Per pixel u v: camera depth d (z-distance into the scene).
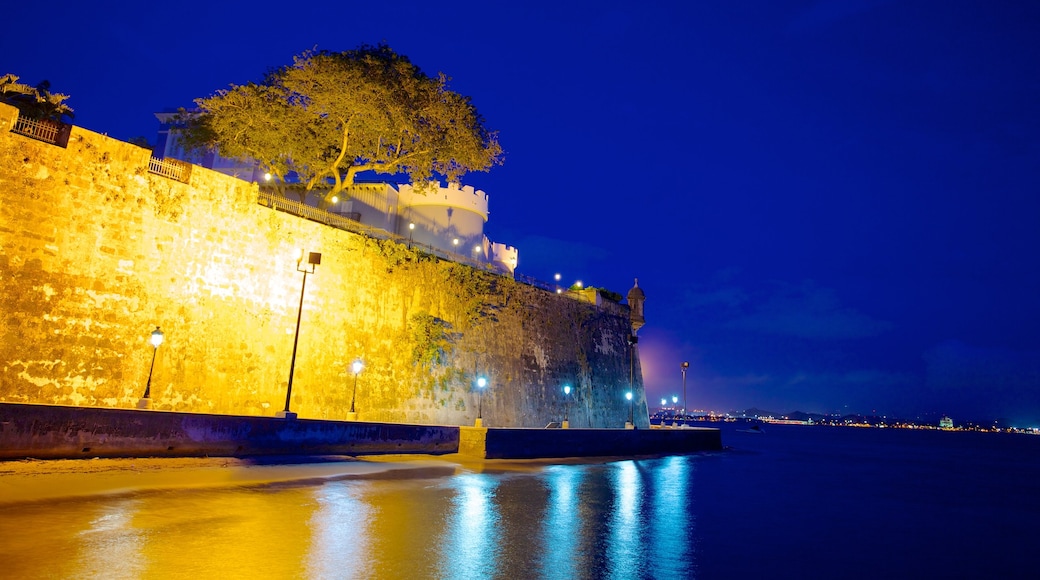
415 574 9.46
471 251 49.00
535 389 42.59
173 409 24.12
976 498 28.22
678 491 23.47
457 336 37.12
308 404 28.80
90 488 13.83
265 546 10.32
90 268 22.58
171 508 12.68
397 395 32.75
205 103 32.03
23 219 21.14
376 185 45.12
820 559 13.20
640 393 56.09
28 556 8.71
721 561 12.29
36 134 22.00
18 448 15.33
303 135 33.06
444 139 35.69
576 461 33.75
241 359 26.73
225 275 26.67
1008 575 12.97
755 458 50.09
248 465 19.47
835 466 46.25
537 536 13.10
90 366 22.12
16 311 20.62
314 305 29.92
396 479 20.14
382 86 31.77
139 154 24.52
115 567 8.52
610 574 10.55
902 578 12.07
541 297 45.72
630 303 58.62
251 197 28.12
